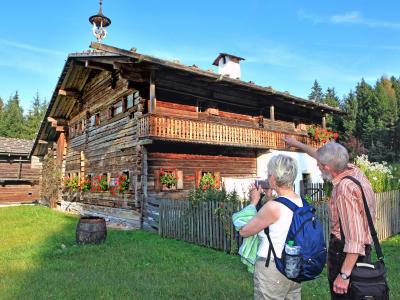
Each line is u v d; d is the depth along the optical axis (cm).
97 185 1708
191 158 1493
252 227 282
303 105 1931
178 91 1466
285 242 269
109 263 709
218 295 504
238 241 802
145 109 1391
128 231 1178
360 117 5578
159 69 1277
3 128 6581
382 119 5519
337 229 294
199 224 923
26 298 501
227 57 2033
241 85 1481
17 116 6931
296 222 270
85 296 509
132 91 1452
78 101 2084
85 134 1959
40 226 1316
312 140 1980
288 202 278
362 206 271
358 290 252
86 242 916
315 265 263
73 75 1869
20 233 1152
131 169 1422
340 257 287
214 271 636
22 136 6556
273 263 274
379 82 7775
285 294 280
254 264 294
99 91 1803
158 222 1150
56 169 2359
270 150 1708
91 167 1850
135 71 1299
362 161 1142
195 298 493
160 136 1256
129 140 1445
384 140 4944
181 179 1438
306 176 1883
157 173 1370
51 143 2672
